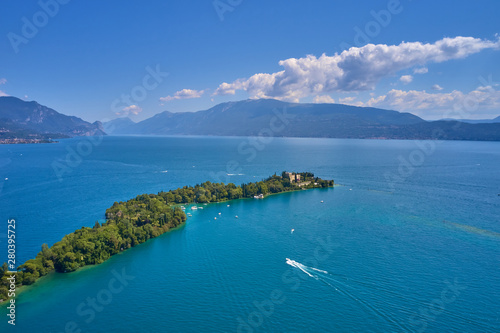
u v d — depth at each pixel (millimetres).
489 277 149500
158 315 123562
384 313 123562
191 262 168000
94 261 165500
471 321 118188
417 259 168125
